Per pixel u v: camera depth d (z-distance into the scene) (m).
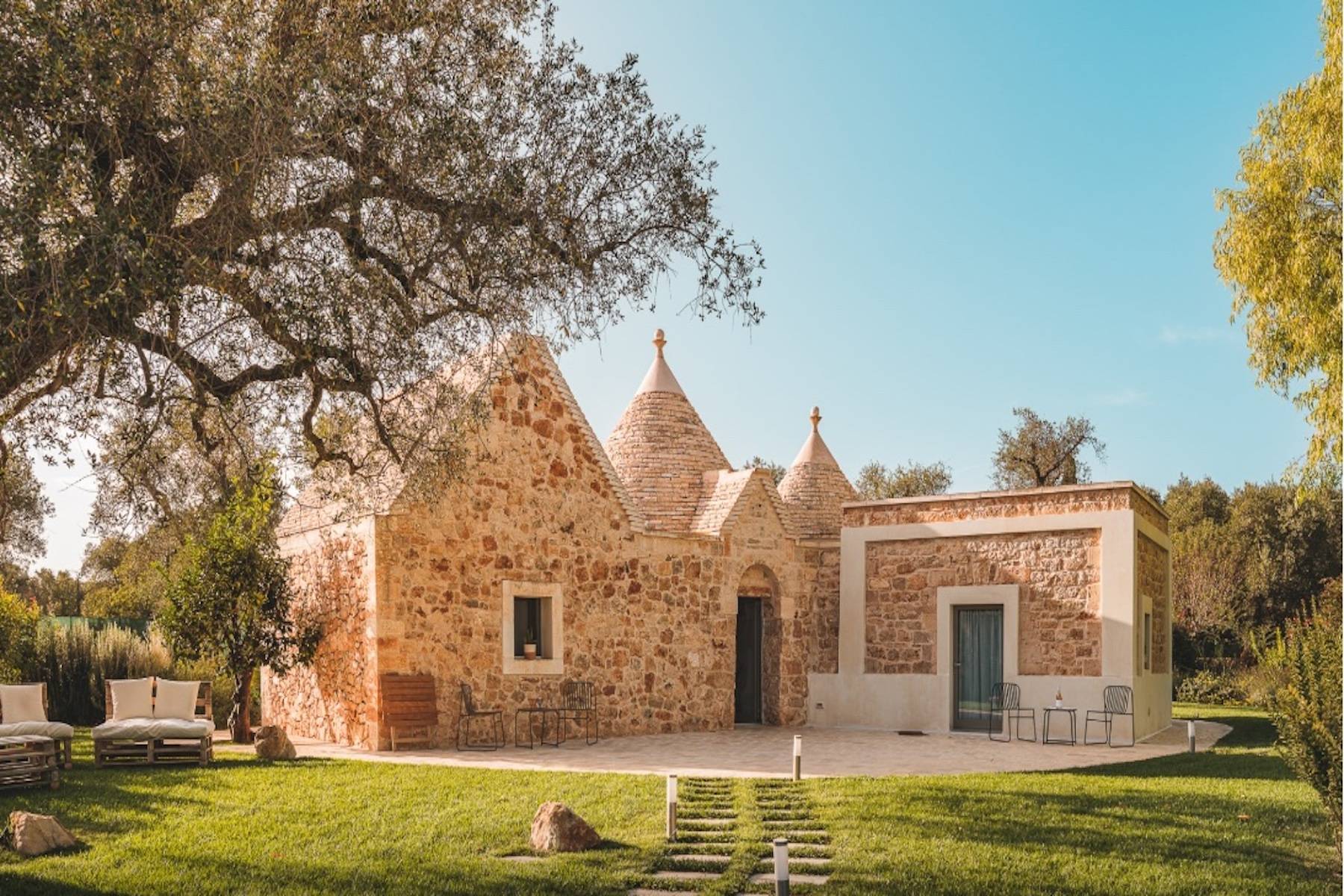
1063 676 20.02
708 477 23.27
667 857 9.31
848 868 8.95
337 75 8.56
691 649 21.09
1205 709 29.48
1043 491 20.62
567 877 8.55
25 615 20.94
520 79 9.98
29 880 8.32
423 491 12.03
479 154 9.34
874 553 22.64
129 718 14.77
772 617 22.92
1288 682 9.73
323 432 11.61
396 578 17.25
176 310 8.09
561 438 19.61
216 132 7.75
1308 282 17.47
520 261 9.80
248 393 9.96
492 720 18.00
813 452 25.61
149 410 9.57
